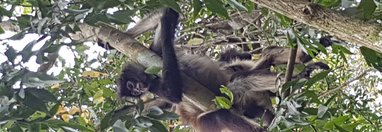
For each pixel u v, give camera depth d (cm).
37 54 329
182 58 634
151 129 365
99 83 631
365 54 397
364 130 565
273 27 534
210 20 661
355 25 342
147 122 360
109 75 685
